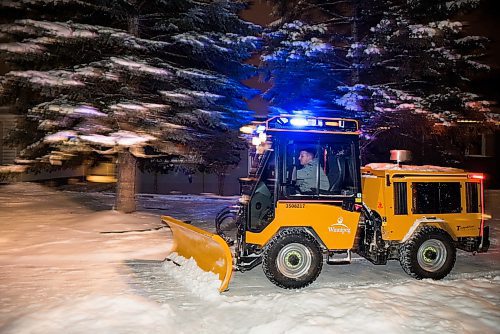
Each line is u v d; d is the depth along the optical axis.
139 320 5.31
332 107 14.27
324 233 7.05
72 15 12.36
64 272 7.49
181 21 12.08
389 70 13.52
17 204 14.85
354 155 7.21
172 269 7.45
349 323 5.22
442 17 12.92
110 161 14.46
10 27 11.09
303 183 7.08
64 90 11.01
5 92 12.10
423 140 13.75
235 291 6.73
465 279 7.31
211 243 6.75
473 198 7.75
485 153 21.16
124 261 8.30
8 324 5.20
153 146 11.81
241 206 7.28
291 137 7.04
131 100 11.35
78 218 12.10
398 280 7.41
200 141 12.73
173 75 11.94
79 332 5.00
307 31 13.27
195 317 5.58
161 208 14.81
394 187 7.40
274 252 6.75
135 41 11.27
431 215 7.54
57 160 12.69
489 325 5.37
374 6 13.59
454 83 13.95
